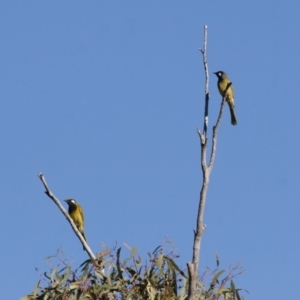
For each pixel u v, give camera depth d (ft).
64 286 41.60
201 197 39.96
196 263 38.37
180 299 41.24
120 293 41.68
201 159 41.11
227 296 40.81
